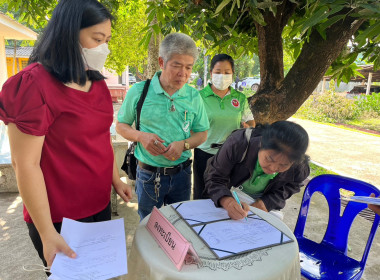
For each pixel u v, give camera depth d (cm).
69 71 107
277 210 186
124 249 109
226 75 238
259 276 110
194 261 116
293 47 266
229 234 136
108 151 138
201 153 252
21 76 102
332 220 191
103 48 116
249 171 168
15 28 725
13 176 365
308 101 1362
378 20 146
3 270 223
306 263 175
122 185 161
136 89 193
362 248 269
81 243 111
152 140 174
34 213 103
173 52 170
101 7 112
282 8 244
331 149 711
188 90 198
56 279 89
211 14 240
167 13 220
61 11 104
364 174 523
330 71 279
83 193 126
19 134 100
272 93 258
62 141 114
